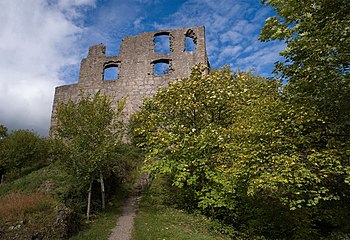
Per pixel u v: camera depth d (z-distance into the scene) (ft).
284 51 25.31
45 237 28.25
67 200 39.50
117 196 49.73
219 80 40.68
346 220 28.81
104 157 40.37
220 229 32.86
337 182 28.50
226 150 32.50
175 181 36.60
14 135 80.23
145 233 30.91
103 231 33.30
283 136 26.91
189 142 35.12
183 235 29.37
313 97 25.11
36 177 55.06
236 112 37.35
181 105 39.40
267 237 31.68
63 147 40.01
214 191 33.60
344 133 25.82
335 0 23.77
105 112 44.06
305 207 30.96
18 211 30.68
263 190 33.53
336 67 22.50
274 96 30.81
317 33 23.57
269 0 26.84
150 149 43.83
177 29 92.48
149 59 90.43
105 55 94.32
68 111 42.29
